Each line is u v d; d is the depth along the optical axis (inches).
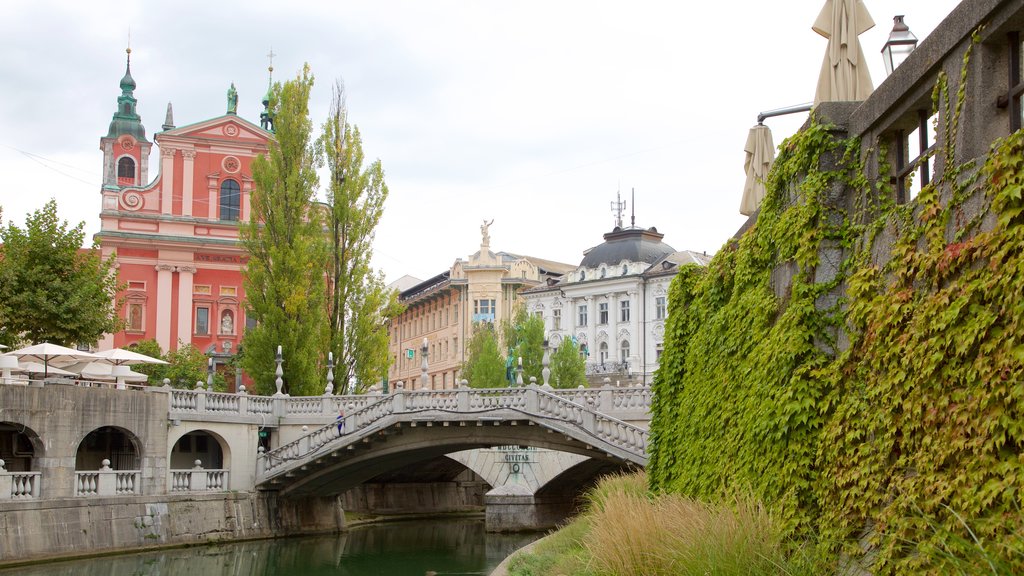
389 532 1718.8
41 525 1146.7
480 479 2354.8
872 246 463.2
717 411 659.4
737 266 651.5
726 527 429.4
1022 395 316.2
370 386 1760.6
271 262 1731.1
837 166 508.1
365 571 1211.2
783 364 511.8
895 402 402.6
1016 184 334.0
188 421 1407.5
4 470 1136.2
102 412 1263.5
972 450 343.9
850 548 423.5
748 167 716.0
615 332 2950.3
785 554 465.4
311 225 1748.3
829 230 502.6
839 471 454.9
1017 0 339.3
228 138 2415.1
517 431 1354.6
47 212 1491.1
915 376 387.9
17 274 1412.4
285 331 1680.6
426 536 1644.9
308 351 1673.2
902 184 458.0
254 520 1478.8
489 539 1592.0
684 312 806.5
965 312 356.5
